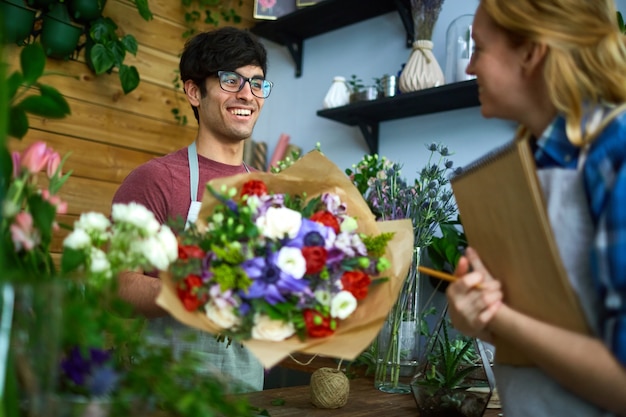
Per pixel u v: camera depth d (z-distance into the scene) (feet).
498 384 3.24
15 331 2.43
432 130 8.53
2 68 2.41
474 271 3.10
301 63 10.66
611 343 2.50
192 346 5.27
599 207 2.59
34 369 2.39
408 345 5.46
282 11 10.00
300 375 7.60
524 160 2.64
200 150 5.99
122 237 3.07
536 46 2.86
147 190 5.48
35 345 2.39
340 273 3.33
